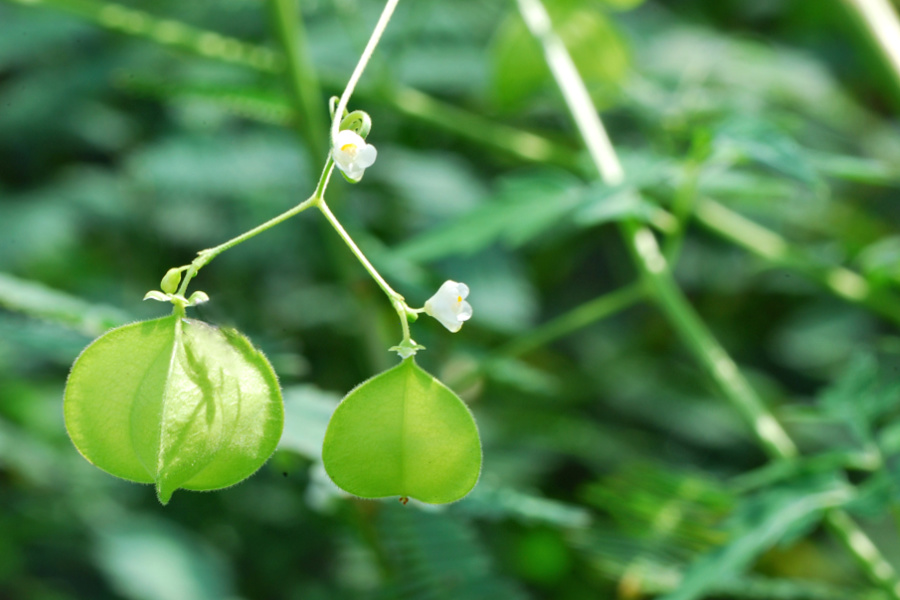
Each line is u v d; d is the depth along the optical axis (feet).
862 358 1.50
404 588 1.45
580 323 1.61
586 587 2.40
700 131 1.50
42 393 2.61
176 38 1.97
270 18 1.79
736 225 1.89
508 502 1.44
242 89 1.86
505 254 2.42
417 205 2.44
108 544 2.39
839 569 2.52
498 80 2.13
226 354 1.17
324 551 2.45
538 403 2.60
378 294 1.81
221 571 2.42
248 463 1.16
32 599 2.28
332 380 2.45
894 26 1.79
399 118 2.61
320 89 2.28
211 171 2.50
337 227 1.17
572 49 2.13
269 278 2.56
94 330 1.49
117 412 1.17
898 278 1.71
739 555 1.36
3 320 1.49
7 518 2.41
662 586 1.48
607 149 1.67
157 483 1.15
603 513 2.24
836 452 1.44
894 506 1.40
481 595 1.44
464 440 1.17
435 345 1.91
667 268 1.58
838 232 2.56
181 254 2.64
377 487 1.18
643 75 2.52
